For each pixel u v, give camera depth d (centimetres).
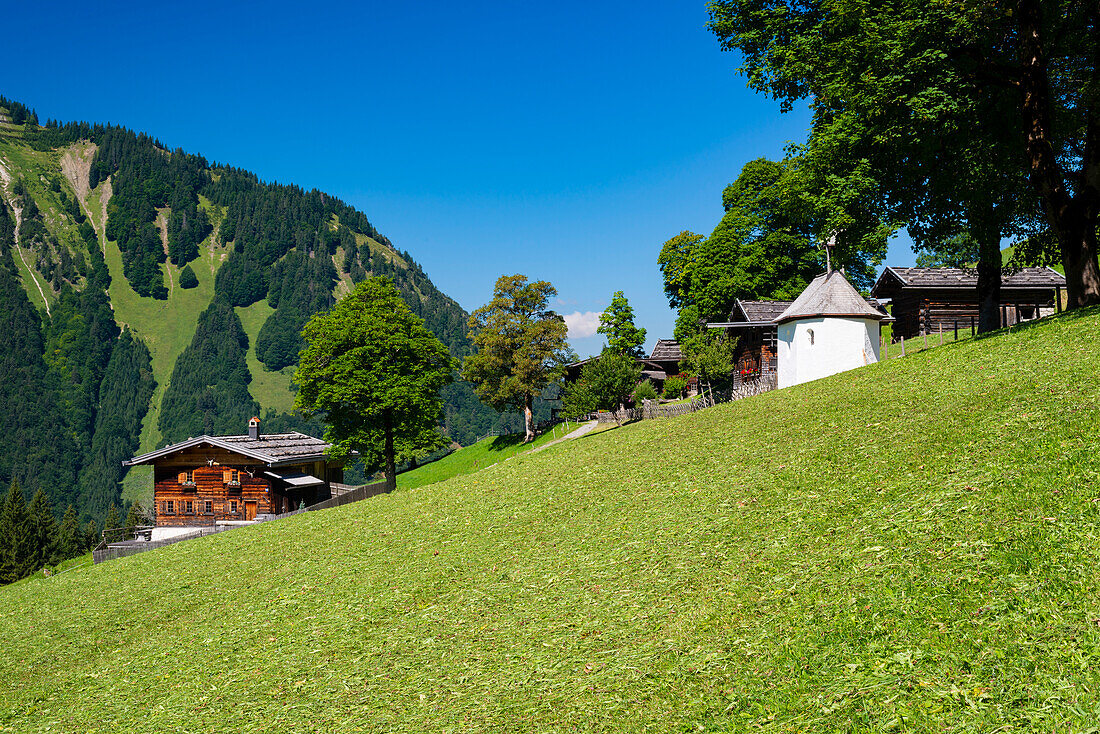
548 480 2330
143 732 1093
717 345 4578
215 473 5362
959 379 1934
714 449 2066
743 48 3064
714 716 791
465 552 1727
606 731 813
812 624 920
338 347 4931
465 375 8000
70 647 1716
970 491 1142
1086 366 1623
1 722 1273
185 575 2284
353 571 1808
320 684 1138
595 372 4750
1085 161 2462
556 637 1102
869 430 1717
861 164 2641
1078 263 2455
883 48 2431
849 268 5759
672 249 7281
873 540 1098
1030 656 733
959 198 2758
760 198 5828
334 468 6425
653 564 1295
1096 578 816
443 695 1000
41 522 9456
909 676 760
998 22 2452
